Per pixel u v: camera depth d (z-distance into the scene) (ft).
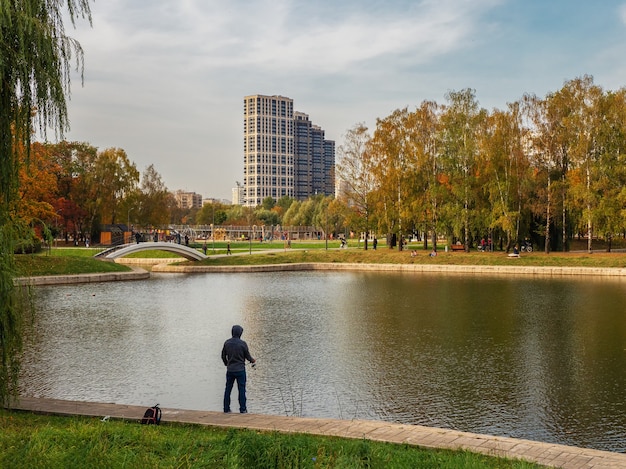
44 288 170.60
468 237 257.34
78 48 51.62
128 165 337.52
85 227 326.65
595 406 59.47
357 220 265.95
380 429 42.29
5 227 48.21
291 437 36.29
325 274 226.38
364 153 262.88
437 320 111.24
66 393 64.75
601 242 318.45
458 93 241.35
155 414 44.37
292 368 75.72
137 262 272.72
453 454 35.68
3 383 48.34
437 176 250.78
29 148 48.88
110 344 91.25
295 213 643.86
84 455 32.35
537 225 261.44
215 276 219.82
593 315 115.14
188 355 83.61
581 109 222.48
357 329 102.78
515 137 233.35
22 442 35.24
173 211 609.83
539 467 32.53
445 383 68.08
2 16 43.75
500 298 142.82
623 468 33.12
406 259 244.22
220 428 42.83
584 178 220.84
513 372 72.54
